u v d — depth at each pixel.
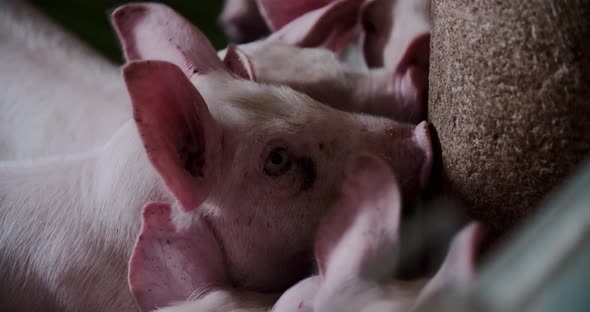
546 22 1.46
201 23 2.60
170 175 1.61
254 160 1.68
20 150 2.05
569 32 1.45
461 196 1.56
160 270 1.69
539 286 1.19
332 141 1.69
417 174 1.66
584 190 1.25
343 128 1.70
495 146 1.52
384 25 1.93
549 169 1.49
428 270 1.56
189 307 1.66
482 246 1.54
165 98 1.62
